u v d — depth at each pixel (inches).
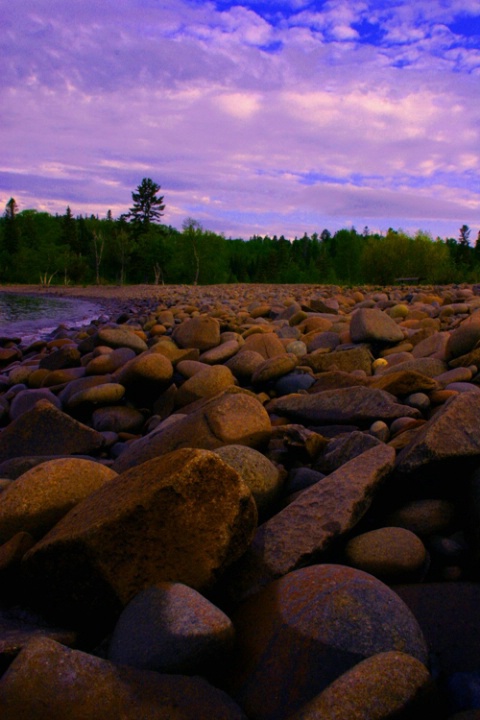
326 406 183.8
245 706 70.8
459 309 414.0
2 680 65.6
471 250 3107.8
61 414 190.5
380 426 154.0
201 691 68.2
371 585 81.6
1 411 254.2
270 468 124.0
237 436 142.8
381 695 62.9
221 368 231.6
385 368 253.4
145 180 2999.5
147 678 68.2
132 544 85.2
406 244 1171.3
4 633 82.4
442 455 110.8
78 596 87.3
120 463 152.0
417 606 89.7
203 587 87.7
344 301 579.5
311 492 110.7
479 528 100.5
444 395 179.5
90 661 68.2
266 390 239.9
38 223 3745.1
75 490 109.3
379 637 74.6
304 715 61.3
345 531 101.5
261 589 91.0
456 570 98.7
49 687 64.8
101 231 3563.0
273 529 103.0
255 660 76.2
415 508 110.0
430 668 76.0
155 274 2824.8
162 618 76.5
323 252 3479.3
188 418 151.1
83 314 997.8
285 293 933.8
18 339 531.2
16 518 104.6
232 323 429.4
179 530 87.1
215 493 90.0
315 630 76.2
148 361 233.5
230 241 5423.2
